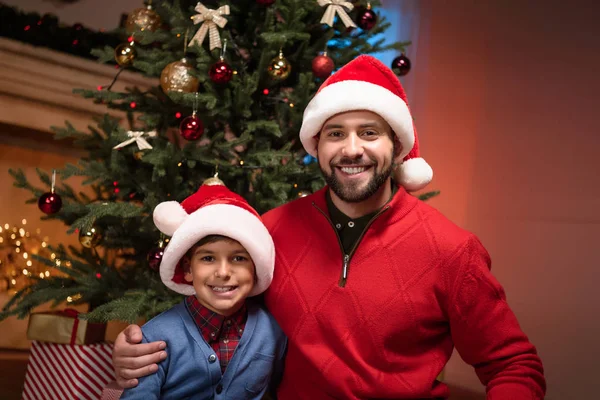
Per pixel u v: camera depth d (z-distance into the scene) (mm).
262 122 2014
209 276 1363
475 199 3252
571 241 2855
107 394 1617
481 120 3277
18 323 3268
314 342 1366
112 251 2779
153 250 1916
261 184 2021
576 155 2887
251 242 1342
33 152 3312
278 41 1954
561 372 2811
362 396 1322
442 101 3445
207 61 1973
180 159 1978
